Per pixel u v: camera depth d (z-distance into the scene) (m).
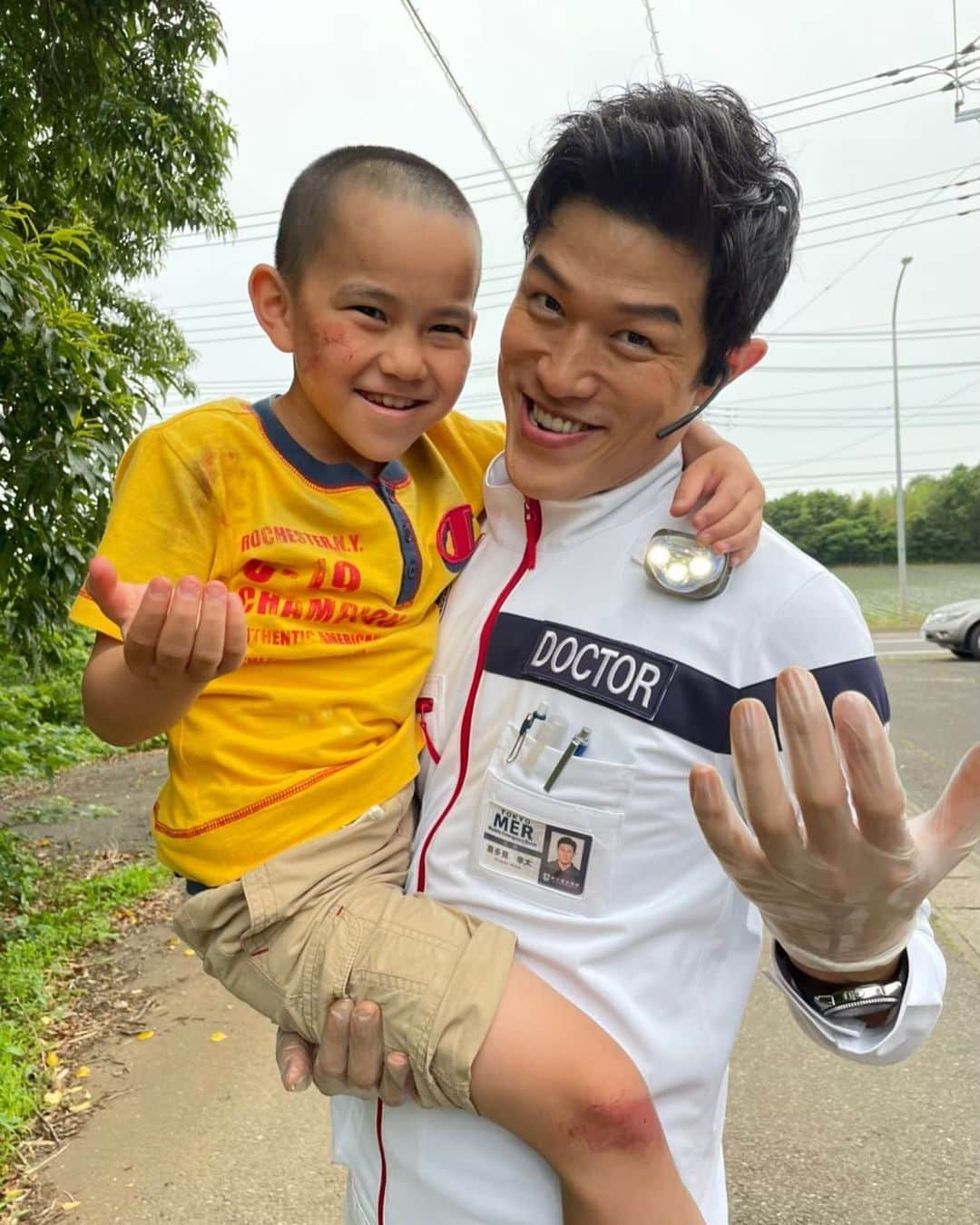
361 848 1.18
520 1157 1.06
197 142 6.07
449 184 1.24
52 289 3.43
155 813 1.24
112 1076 2.93
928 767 6.38
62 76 4.88
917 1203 2.26
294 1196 2.35
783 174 1.08
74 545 3.62
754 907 1.18
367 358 1.18
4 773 5.11
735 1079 2.79
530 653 1.16
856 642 1.06
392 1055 1.03
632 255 1.01
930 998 1.02
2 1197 2.37
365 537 1.24
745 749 0.81
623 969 1.05
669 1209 0.99
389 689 1.22
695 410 1.15
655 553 1.10
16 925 3.99
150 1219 2.28
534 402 1.14
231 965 1.18
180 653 0.87
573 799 1.07
